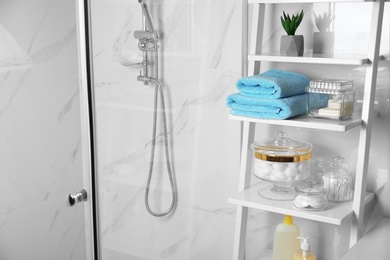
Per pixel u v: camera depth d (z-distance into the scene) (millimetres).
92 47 2209
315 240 2465
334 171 2322
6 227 2084
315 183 2289
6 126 2031
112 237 2416
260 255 2543
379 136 2283
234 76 2490
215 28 2463
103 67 2297
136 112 2416
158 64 2436
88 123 2225
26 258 2137
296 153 2240
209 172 2555
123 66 2365
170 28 2432
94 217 2307
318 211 2170
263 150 2275
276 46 2428
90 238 2311
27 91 2047
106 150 2348
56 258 2199
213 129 2518
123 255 2451
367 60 2096
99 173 2322
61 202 2178
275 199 2297
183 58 2459
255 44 2350
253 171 2393
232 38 2461
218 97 2508
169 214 2533
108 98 2330
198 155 2533
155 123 2459
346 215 2125
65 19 2104
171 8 2420
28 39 2023
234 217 2566
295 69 2416
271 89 2168
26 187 2096
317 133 2404
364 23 2238
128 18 2350
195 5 2439
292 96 2229
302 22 2359
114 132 2354
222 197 2562
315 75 2377
